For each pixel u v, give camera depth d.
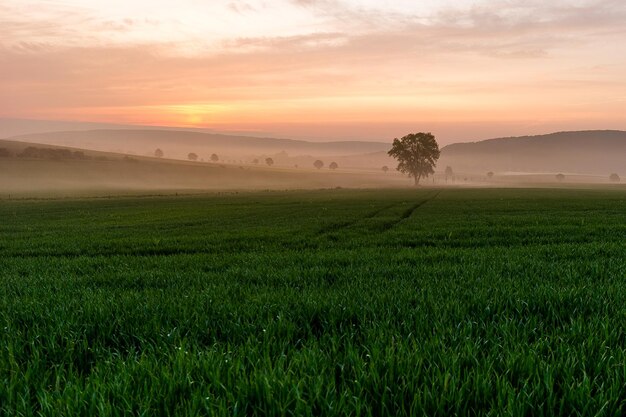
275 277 8.80
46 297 6.93
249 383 3.03
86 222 33.75
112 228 27.95
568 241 16.23
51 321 5.23
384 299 6.07
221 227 26.86
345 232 21.44
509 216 30.55
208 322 5.08
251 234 20.97
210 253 15.15
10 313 5.78
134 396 2.95
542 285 6.71
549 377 2.93
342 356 3.78
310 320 5.28
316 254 12.99
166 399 2.84
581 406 2.70
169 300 6.32
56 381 3.18
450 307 5.47
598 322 4.58
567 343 3.81
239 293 7.04
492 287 6.82
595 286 6.80
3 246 18.45
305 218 33.12
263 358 3.60
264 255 13.29
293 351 3.82
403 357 3.46
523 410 2.62
